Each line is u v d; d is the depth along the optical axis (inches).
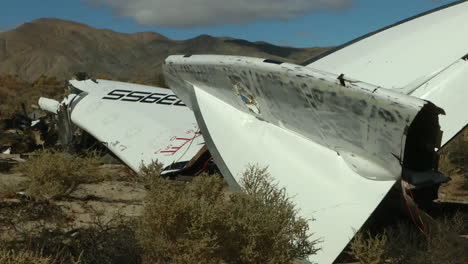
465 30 309.6
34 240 191.6
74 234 204.1
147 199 176.7
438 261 182.5
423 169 214.5
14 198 292.2
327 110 212.4
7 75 1531.7
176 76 327.0
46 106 610.5
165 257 174.4
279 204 190.1
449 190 361.7
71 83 567.2
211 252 159.3
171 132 409.4
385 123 185.6
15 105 1083.3
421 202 225.5
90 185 342.6
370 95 187.3
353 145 208.2
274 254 168.6
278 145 248.8
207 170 368.2
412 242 198.7
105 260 178.4
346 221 193.9
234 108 283.4
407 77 292.7
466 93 261.4
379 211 205.6
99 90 529.0
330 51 364.8
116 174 396.5
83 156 471.8
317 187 215.8
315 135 230.8
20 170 376.2
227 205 189.5
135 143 409.1
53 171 308.5
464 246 193.6
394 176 193.9
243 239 168.7
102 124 461.7
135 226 192.1
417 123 196.4
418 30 336.8
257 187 200.4
